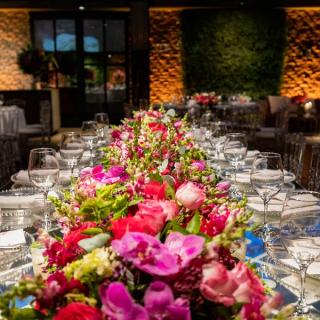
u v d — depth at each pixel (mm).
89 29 11523
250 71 11594
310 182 3398
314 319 1058
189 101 9172
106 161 1849
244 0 10656
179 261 654
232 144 2389
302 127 9055
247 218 726
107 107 11883
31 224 1727
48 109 8172
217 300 621
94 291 663
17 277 1249
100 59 11688
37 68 10523
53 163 1759
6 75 11750
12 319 628
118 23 11594
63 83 11656
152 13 11562
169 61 11766
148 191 916
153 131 2115
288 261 1353
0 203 1909
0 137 4277
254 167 1680
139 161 1407
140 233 675
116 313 593
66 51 11555
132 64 10930
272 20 11352
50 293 634
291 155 3963
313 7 10906
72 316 609
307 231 1205
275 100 10250
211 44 11570
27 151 7312
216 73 11680
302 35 11391
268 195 1686
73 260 784
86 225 820
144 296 618
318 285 1225
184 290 637
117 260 653
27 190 2184
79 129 11242
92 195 917
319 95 11578
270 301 650
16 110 7965
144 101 8297
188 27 11555
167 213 799
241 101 9539
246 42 11477
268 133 7777
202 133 3455
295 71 11547
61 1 10680
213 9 11391
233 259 833
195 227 785
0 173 3885
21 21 11477
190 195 822
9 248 1438
